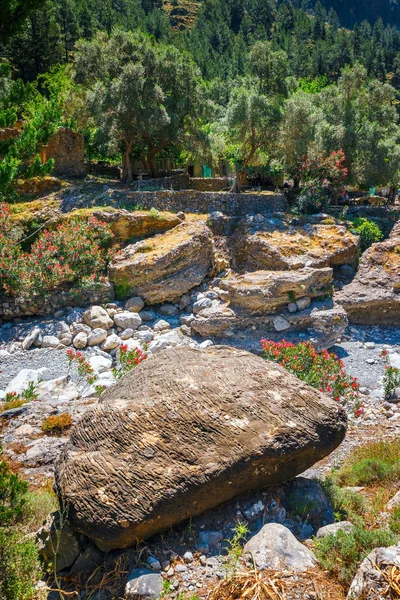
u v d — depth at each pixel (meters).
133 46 27.83
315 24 136.75
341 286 18.98
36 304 17.45
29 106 35.28
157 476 5.23
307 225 21.22
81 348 15.98
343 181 28.45
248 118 25.17
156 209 22.30
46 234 18.53
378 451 8.59
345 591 4.62
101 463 5.30
